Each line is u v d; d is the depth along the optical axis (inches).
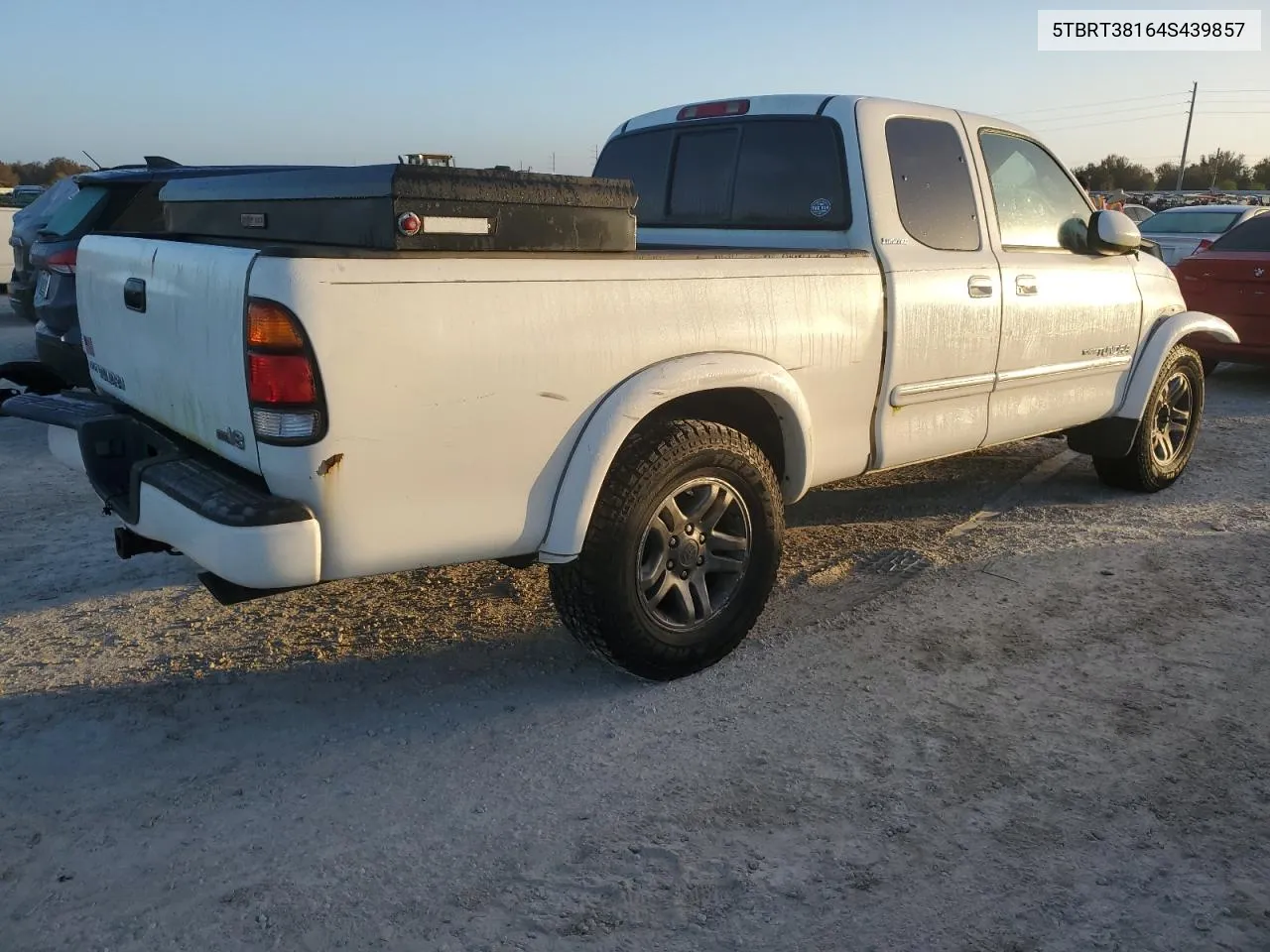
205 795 117.7
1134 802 116.5
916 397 170.4
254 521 106.7
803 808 115.3
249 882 103.2
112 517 215.2
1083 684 144.0
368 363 108.4
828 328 152.7
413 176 111.9
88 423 139.6
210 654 152.7
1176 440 241.4
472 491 119.3
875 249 163.5
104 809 114.8
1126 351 217.8
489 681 145.3
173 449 129.6
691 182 191.5
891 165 169.2
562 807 115.6
